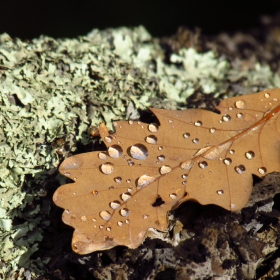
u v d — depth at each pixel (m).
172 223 0.43
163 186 0.42
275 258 0.43
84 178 0.42
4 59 0.46
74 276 0.43
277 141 0.43
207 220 0.43
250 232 0.43
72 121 0.45
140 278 0.42
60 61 0.46
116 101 0.46
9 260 0.44
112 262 0.42
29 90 0.45
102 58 0.47
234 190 0.42
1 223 0.44
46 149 0.45
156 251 0.42
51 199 0.44
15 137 0.44
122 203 0.42
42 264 0.44
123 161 0.42
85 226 0.41
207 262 0.42
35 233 0.44
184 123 0.43
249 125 0.43
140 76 0.47
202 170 0.42
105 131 0.43
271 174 0.43
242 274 0.42
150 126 0.43
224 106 0.44
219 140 0.43
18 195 0.44
